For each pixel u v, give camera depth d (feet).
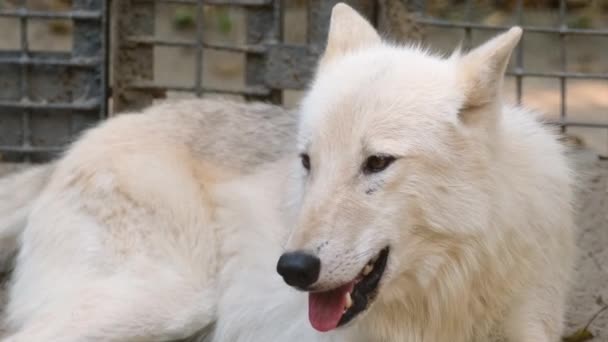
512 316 28.04
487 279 27.17
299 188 27.40
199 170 31.63
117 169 30.99
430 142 25.23
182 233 30.60
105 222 30.66
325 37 41.24
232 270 30.63
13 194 34.40
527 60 59.31
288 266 23.73
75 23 40.73
